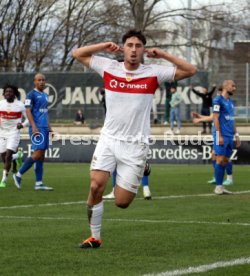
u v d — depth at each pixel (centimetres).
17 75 8919
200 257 2303
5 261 2230
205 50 12112
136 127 2397
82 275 2041
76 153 7781
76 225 2994
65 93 8788
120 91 2391
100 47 2419
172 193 4469
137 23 10188
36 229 2877
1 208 3638
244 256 2320
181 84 8638
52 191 4588
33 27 12706
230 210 3544
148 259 2266
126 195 2406
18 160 5912
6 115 4919
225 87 4394
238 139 4503
